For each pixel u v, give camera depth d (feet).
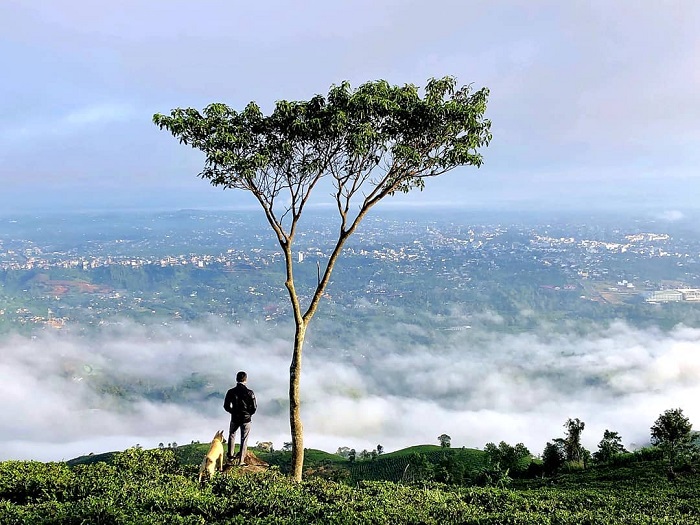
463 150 51.55
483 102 52.95
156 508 36.01
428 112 51.62
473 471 217.97
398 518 36.73
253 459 55.36
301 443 52.85
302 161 52.65
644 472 134.00
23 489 42.06
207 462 46.55
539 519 42.47
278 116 51.06
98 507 34.47
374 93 50.01
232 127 50.47
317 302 53.93
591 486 121.08
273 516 34.53
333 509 37.09
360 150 49.62
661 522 44.88
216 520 34.32
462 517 40.27
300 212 54.19
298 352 53.16
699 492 83.15
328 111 50.49
